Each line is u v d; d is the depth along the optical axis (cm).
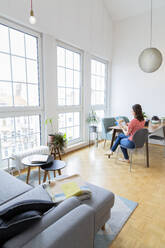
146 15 416
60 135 290
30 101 286
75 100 386
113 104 502
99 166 296
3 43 240
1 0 218
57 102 329
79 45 360
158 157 345
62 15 312
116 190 219
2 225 77
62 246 77
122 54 466
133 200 197
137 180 246
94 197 136
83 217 91
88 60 399
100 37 425
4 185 149
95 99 457
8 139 258
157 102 425
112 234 146
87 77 403
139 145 276
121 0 403
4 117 249
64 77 351
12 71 255
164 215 172
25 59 271
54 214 93
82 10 358
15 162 238
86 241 95
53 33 297
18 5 238
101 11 418
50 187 141
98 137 457
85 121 413
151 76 427
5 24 236
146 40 424
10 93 255
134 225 158
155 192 215
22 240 76
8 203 120
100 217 130
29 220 83
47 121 309
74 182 150
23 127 278
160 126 339
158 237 145
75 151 380
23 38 265
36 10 263
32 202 94
